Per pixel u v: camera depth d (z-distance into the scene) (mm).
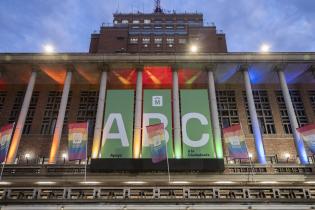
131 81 38000
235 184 25453
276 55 35125
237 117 36625
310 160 31484
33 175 26594
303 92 38438
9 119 36781
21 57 35000
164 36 56188
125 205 20562
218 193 23906
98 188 23547
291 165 27750
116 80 37844
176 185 25156
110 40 54562
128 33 56156
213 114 32188
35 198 21641
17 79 38094
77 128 27484
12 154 30141
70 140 27047
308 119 36500
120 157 28766
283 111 37156
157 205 20594
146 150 29125
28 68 35875
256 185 25250
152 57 35094
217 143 30328
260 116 36688
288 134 35375
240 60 35000
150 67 35406
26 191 23484
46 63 35031
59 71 36156
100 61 34969
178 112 32500
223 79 37781
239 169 27719
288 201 21016
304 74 36875
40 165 27484
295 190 24438
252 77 37469
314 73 35438
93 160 27703
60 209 20375
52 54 35094
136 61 35000
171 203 20719
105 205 20531
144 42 55500
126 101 32250
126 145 29453
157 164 27609
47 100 38094
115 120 30953
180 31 57031
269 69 35938
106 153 28969
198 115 31359
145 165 27562
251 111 32875
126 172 27406
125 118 31094
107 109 31641
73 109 37281
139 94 33406
